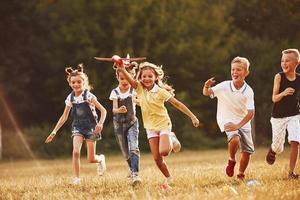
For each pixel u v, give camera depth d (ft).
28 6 177.58
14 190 51.19
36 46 175.83
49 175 69.46
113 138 154.20
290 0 166.30
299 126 46.34
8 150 144.15
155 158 43.62
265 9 170.50
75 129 51.80
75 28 168.04
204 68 171.53
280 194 34.24
